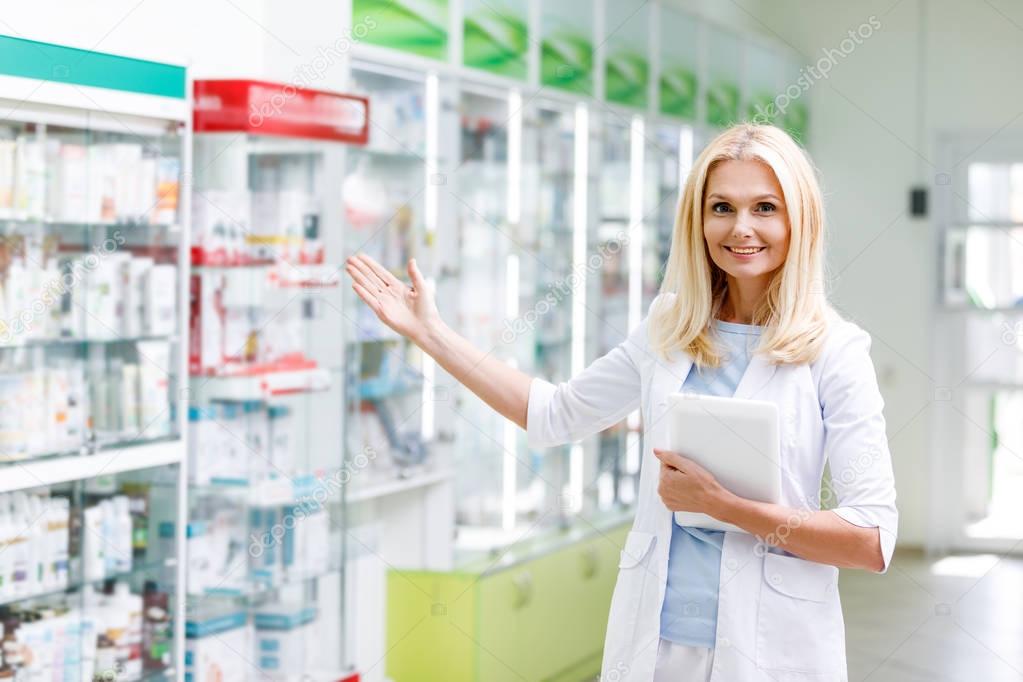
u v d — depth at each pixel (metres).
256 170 3.74
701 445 1.87
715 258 1.92
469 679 4.21
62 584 3.15
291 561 3.86
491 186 4.72
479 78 4.50
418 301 2.20
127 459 3.26
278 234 3.79
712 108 6.44
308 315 3.90
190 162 3.44
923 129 7.76
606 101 5.37
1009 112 7.59
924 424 7.77
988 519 7.70
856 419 1.84
